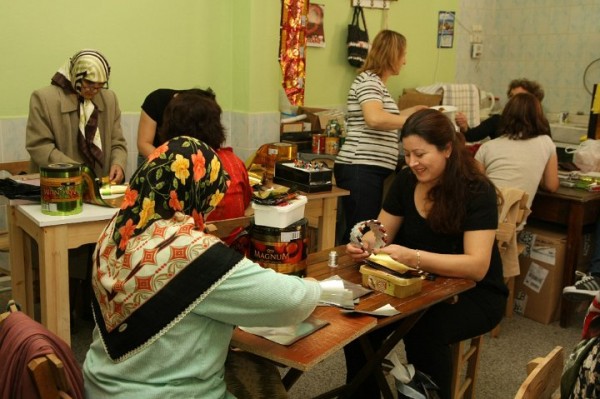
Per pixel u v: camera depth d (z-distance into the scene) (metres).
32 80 3.45
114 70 3.74
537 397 1.30
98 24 3.63
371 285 1.87
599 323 1.26
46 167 2.40
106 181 2.81
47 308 2.45
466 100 4.94
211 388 1.38
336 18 4.67
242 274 1.30
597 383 1.22
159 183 1.33
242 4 4.06
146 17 3.81
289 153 3.68
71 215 2.43
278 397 1.61
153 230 1.33
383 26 4.97
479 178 2.06
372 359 1.96
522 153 3.40
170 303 1.29
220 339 1.37
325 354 1.43
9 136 3.41
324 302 1.69
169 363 1.31
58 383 1.21
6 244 3.03
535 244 3.57
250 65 4.09
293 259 1.81
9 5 3.30
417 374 1.92
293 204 1.82
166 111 2.06
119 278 1.33
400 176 2.26
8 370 1.27
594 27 5.14
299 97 4.31
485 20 5.79
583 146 4.05
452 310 2.06
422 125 2.01
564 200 3.48
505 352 3.18
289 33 4.20
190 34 4.02
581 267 3.74
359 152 3.65
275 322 1.35
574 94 5.34
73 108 3.03
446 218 2.04
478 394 2.74
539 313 3.58
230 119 4.29
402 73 5.21
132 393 1.31
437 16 5.35
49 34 3.46
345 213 3.77
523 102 3.41
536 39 5.52
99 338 1.41
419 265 1.97
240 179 2.45
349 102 3.71
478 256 1.99
